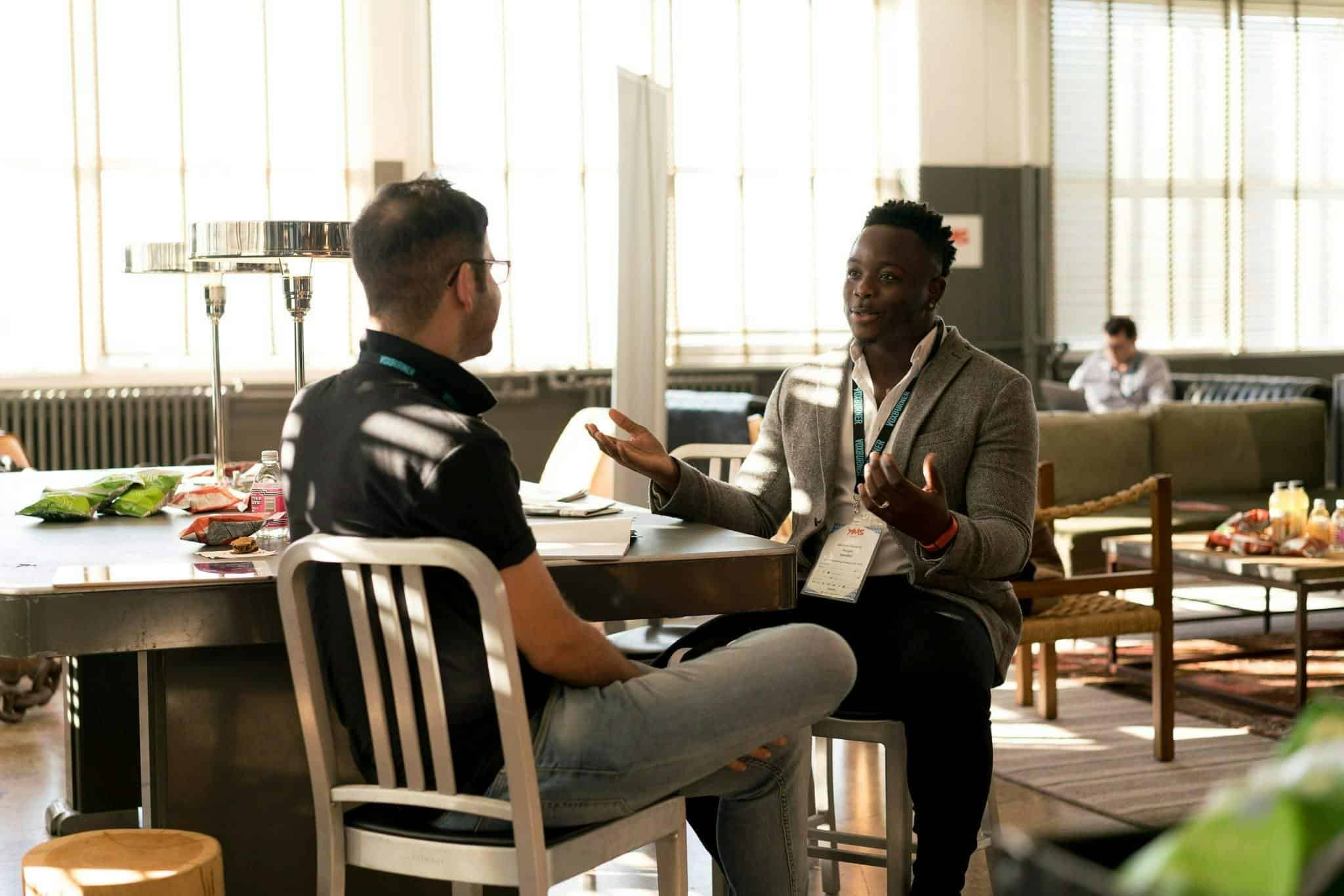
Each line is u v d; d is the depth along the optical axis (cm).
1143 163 1000
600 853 171
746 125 917
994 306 967
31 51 764
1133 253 1002
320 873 175
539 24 864
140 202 789
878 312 243
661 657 235
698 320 916
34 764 380
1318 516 440
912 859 241
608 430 441
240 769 213
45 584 179
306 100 815
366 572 171
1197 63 1010
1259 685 465
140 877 170
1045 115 970
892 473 211
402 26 827
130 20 780
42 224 771
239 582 183
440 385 175
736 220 919
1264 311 1042
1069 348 988
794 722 181
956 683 222
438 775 165
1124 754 385
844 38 934
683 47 899
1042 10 965
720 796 203
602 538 207
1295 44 1037
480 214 179
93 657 282
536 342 874
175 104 791
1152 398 818
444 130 852
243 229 249
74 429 764
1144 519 600
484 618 157
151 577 183
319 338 821
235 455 800
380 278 175
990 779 225
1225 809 42
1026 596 369
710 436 695
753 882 199
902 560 239
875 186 948
